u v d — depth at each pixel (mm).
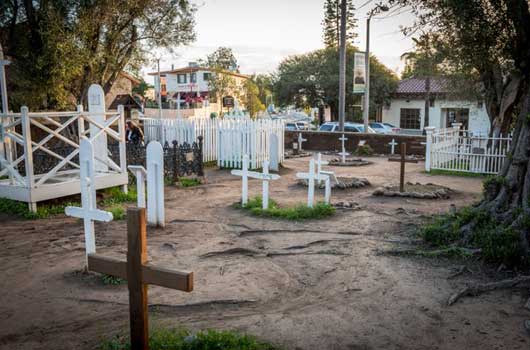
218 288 5797
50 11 16594
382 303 5367
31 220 9469
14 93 17984
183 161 14875
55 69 16781
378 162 20312
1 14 18016
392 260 6898
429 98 36625
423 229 8211
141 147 14797
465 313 5082
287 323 4828
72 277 6184
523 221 6484
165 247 7543
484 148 16469
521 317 4973
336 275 6309
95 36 18047
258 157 17594
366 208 10617
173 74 64688
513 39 8422
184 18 19906
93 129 11703
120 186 12258
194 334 4398
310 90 43594
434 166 17297
